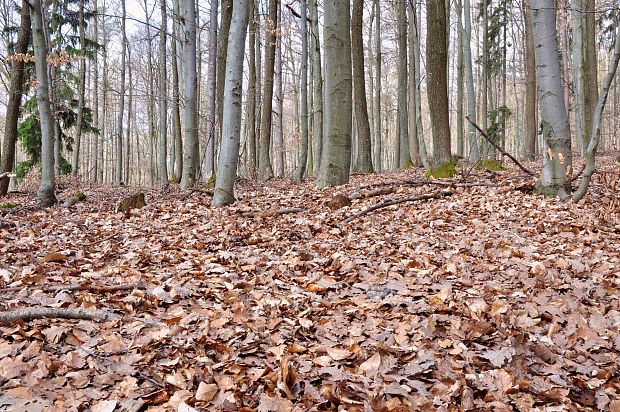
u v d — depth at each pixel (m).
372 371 3.09
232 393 2.73
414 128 22.03
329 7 10.68
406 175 14.69
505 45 29.48
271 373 2.94
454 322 3.81
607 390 3.01
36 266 4.73
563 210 7.61
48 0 15.55
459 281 4.78
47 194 10.10
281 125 18.75
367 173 16.95
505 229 6.77
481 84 31.44
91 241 6.24
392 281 4.79
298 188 11.81
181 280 4.54
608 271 4.94
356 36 16.75
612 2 15.32
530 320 3.90
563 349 3.51
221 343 3.31
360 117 17.28
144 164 53.69
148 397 2.63
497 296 4.40
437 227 6.99
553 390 2.99
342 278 4.96
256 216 7.71
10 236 6.45
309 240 6.46
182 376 2.88
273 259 5.48
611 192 8.45
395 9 25.36
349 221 7.42
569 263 5.17
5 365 2.73
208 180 13.27
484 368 3.22
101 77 32.31
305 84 14.72
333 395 2.73
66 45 21.41
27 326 3.24
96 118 27.41
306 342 3.50
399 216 7.71
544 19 8.36
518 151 33.97
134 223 7.48
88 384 2.71
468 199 8.58
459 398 2.86
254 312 3.97
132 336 3.32
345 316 4.01
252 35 19.17
